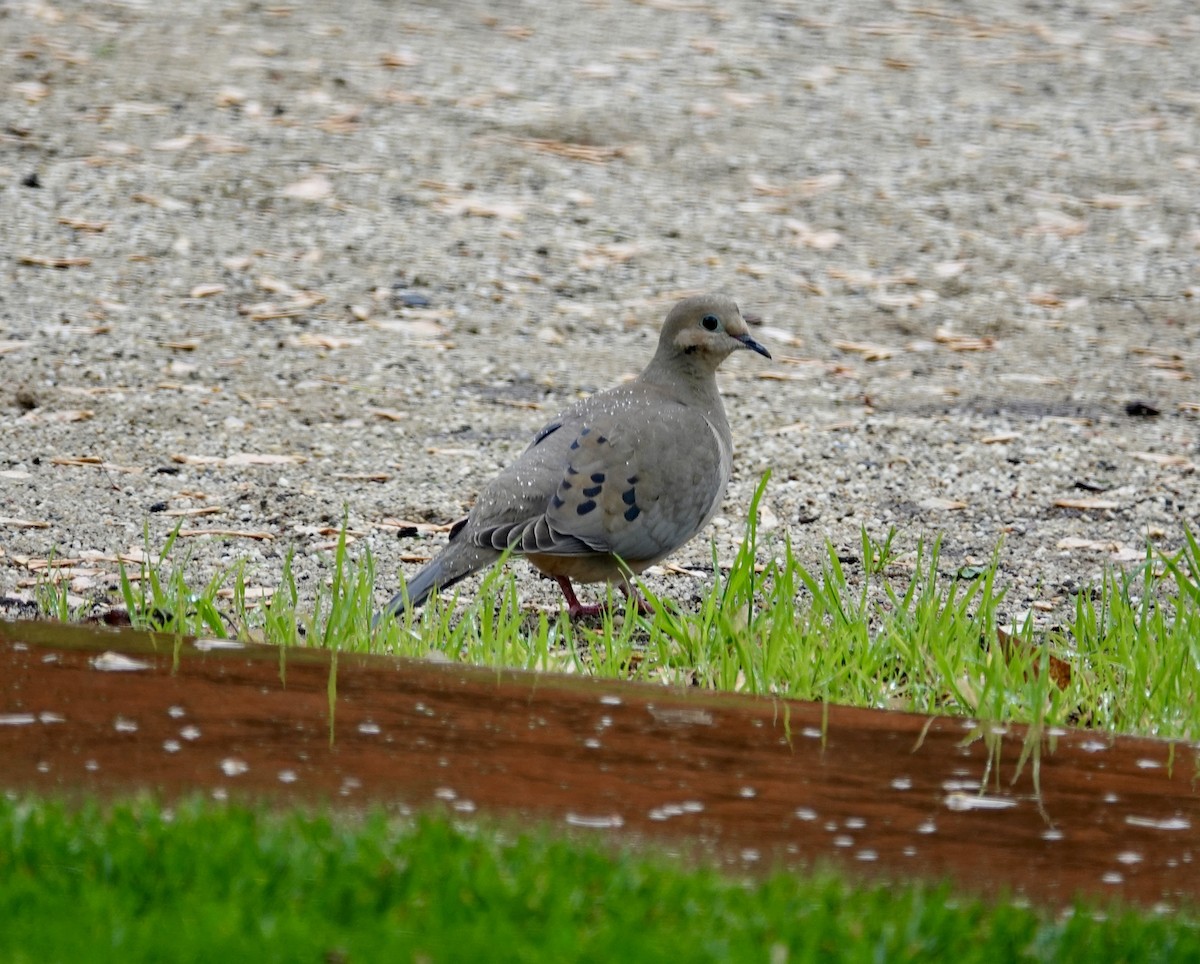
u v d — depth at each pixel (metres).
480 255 19.64
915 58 27.80
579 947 5.38
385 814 6.68
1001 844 7.10
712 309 11.52
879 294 19.39
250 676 8.73
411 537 12.24
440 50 26.44
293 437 14.32
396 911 5.65
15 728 7.75
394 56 25.94
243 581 10.59
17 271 17.97
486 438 14.62
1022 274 20.20
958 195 22.52
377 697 8.50
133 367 15.70
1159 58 28.42
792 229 21.12
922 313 18.89
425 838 6.27
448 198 21.19
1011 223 21.75
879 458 14.48
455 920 5.61
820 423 15.38
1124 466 14.48
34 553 11.41
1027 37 29.14
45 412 14.44
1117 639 10.01
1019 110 25.78
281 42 26.05
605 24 28.44
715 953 5.40
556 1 29.41
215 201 20.45
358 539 12.09
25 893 5.64
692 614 10.52
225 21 26.70
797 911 5.96
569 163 22.66
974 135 24.67
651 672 9.72
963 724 8.66
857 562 12.09
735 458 14.34
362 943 5.39
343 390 15.57
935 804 7.50
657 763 7.79
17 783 7.06
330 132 22.88
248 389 15.41
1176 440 15.27
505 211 20.97
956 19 29.81
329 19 27.33
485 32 27.55
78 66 24.28
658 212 21.36
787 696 9.30
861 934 5.78
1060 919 6.30
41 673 8.55
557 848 6.26
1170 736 8.88
